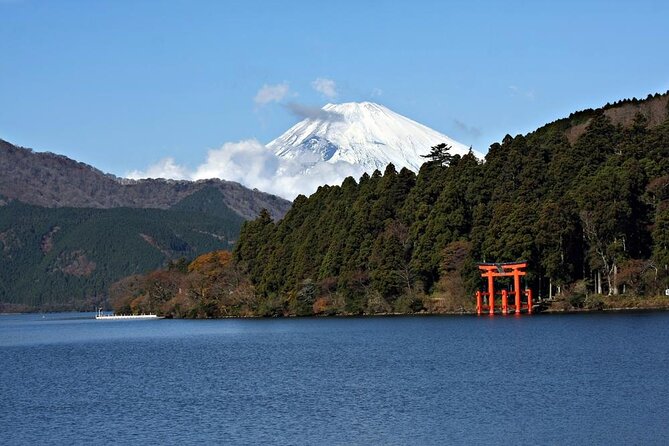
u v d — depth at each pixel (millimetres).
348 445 50375
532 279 144000
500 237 144750
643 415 54531
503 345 94438
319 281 172875
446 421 55125
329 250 171625
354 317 162875
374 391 67312
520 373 72812
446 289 151750
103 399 68875
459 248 149625
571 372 71875
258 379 77125
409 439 51094
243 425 56312
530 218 141750
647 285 138125
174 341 128375
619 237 142625
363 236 167750
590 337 97500
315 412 59656
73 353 114375
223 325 166000
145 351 111812
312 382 73688
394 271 157125
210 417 59344
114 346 124312
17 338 162625
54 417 61500
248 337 128500
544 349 88375
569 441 49281
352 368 81938
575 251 145250
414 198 166875
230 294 197125
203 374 82438
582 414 55344
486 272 143000
